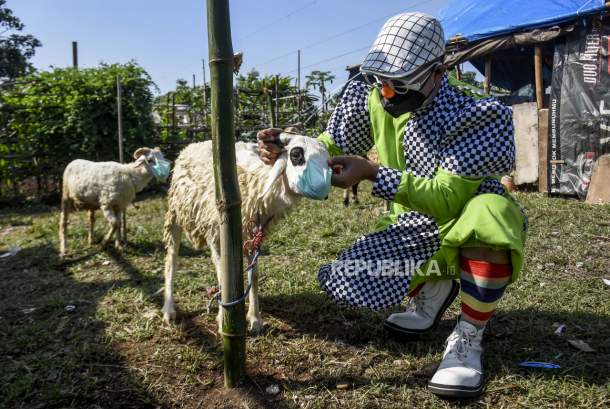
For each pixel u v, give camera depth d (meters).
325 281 2.46
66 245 5.32
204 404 2.18
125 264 4.49
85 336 2.85
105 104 9.81
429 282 2.60
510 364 2.39
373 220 5.60
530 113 7.66
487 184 2.27
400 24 2.06
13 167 9.48
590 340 2.61
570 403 2.08
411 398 2.17
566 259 3.99
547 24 7.06
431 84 2.13
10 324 3.12
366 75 2.19
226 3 1.94
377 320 2.94
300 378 2.34
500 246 2.00
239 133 10.97
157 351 2.63
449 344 2.27
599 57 6.66
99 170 5.02
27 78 9.87
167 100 13.26
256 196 2.65
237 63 2.07
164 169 5.31
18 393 2.25
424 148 2.28
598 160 6.57
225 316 2.20
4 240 5.83
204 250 4.77
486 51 7.75
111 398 2.24
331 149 2.65
